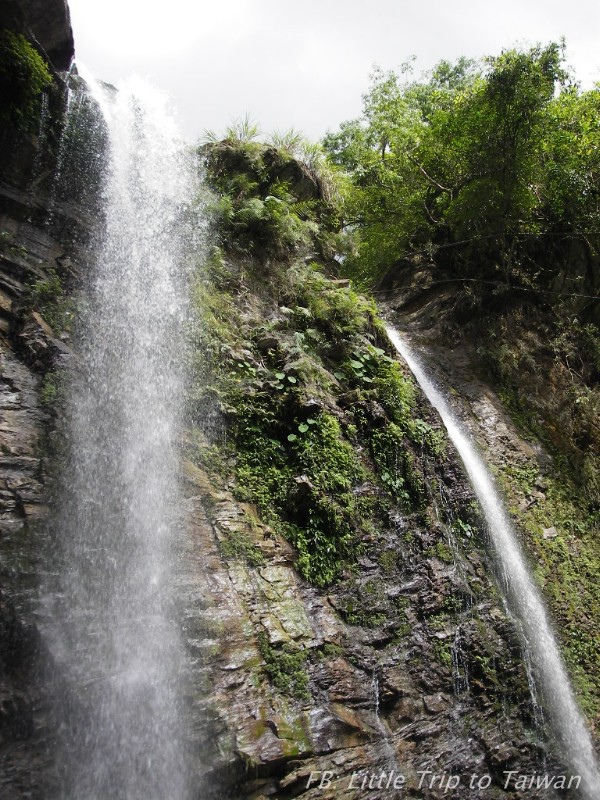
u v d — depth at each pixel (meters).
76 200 8.95
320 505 7.21
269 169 11.83
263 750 5.00
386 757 5.57
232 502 6.90
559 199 14.65
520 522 10.18
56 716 4.54
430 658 6.59
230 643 5.60
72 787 4.37
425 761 5.75
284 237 10.88
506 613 7.56
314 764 5.15
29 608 4.86
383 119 19.31
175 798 4.61
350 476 7.84
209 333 8.53
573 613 9.17
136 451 6.73
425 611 7.01
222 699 5.19
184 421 7.44
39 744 4.39
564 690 7.79
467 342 14.41
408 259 17.78
